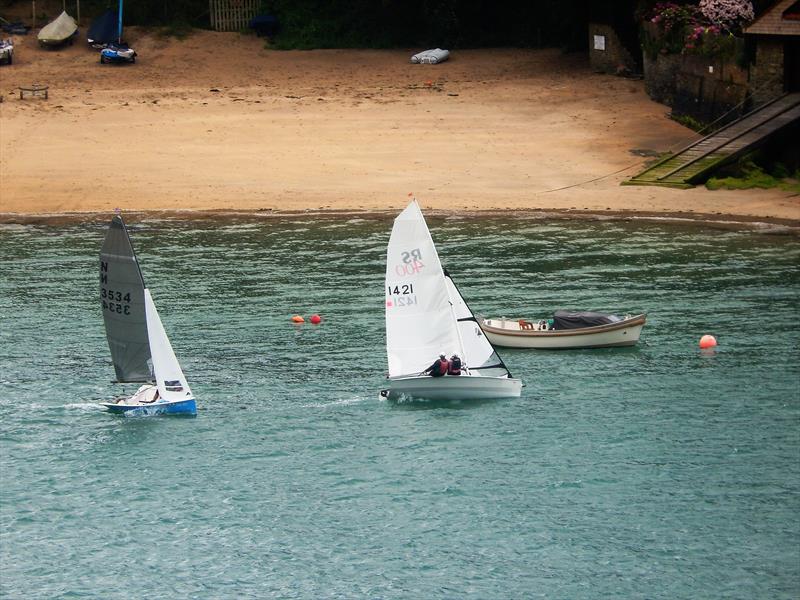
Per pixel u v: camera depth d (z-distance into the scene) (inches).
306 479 4239.7
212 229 7372.1
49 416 4714.6
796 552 3757.4
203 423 4665.4
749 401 4790.8
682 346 5383.9
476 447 4458.7
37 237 7165.4
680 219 7500.0
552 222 7475.4
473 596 3565.5
